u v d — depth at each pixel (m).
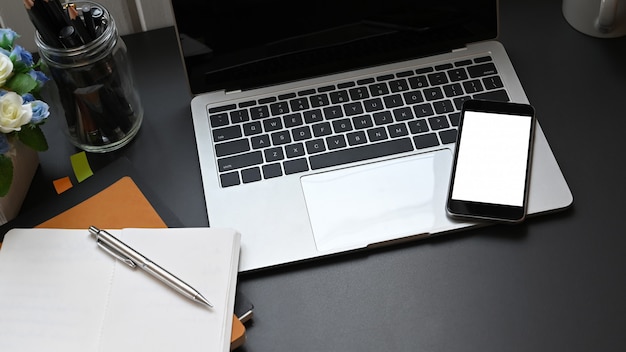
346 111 0.92
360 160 0.89
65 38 0.81
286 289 0.81
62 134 0.94
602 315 0.79
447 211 0.84
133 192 0.87
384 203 0.85
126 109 0.91
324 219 0.84
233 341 0.76
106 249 0.80
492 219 0.83
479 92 0.93
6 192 0.80
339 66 0.95
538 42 1.00
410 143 0.90
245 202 0.86
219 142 0.90
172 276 0.78
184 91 0.98
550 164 0.87
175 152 0.92
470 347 0.77
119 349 0.74
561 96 0.95
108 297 0.78
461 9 0.95
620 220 0.85
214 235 0.81
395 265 0.83
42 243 0.82
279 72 0.95
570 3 1.00
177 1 0.89
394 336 0.78
